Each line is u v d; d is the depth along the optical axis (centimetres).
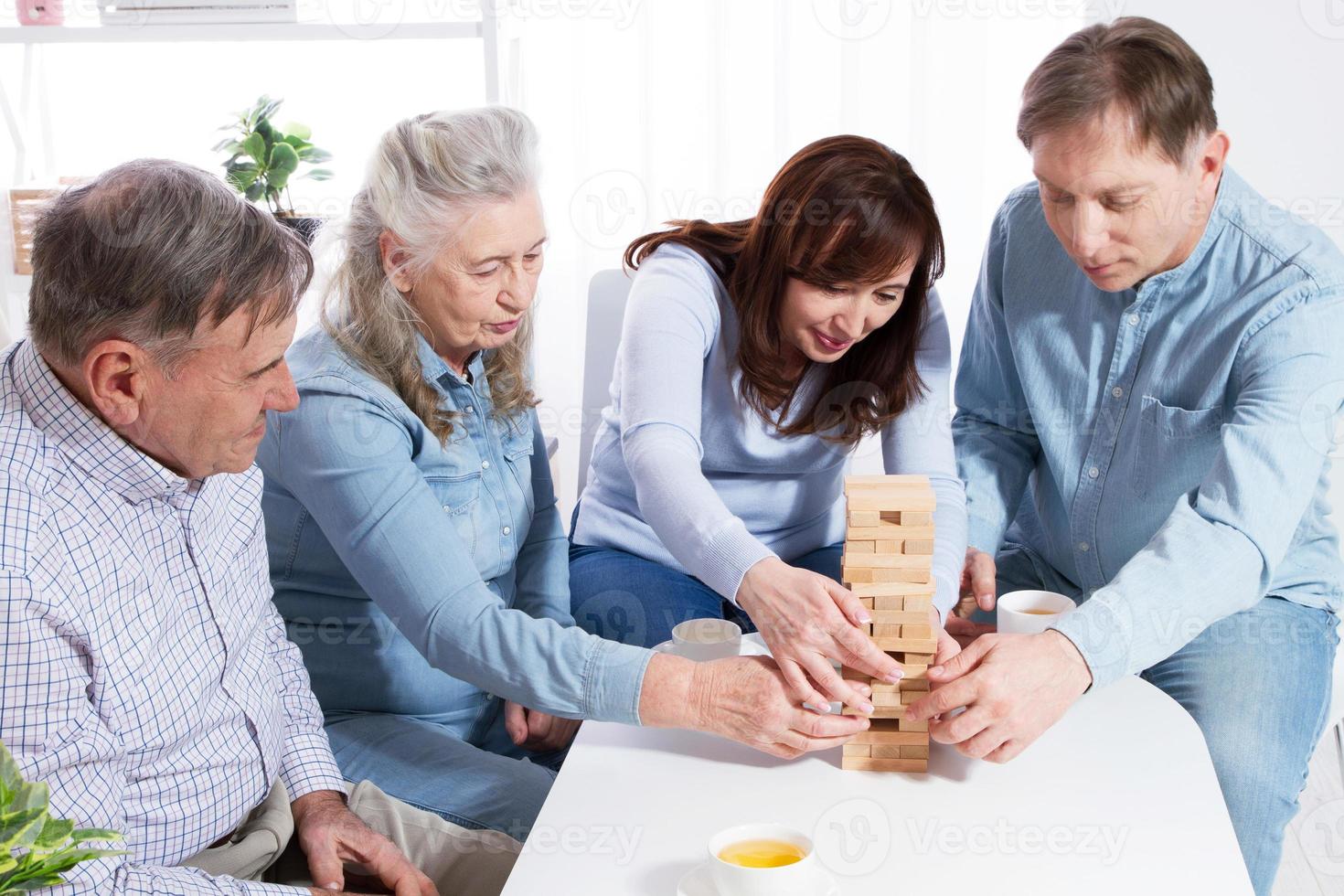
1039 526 183
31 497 95
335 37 223
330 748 139
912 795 106
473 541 148
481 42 243
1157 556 128
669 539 128
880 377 153
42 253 94
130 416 97
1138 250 142
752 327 146
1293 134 231
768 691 110
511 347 151
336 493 130
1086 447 164
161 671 106
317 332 138
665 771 110
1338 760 221
